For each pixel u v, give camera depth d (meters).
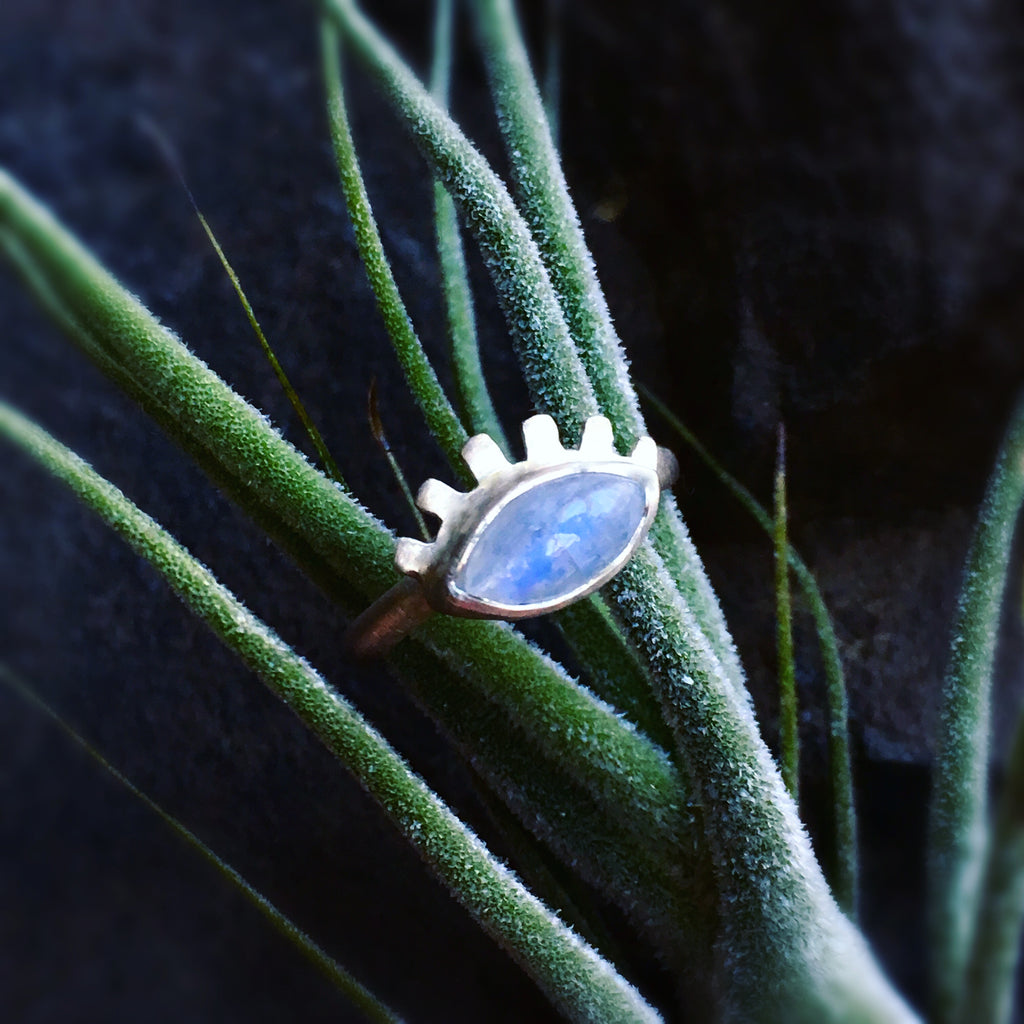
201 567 0.09
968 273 0.12
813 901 0.10
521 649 0.10
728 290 0.12
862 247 0.12
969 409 0.12
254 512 0.10
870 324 0.12
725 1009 0.10
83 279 0.09
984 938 0.08
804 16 0.12
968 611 0.10
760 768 0.10
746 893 0.10
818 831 0.12
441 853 0.09
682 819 0.10
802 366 0.12
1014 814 0.08
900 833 0.12
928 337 0.12
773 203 0.12
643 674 0.10
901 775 0.12
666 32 0.12
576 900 0.11
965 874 0.10
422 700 0.11
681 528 0.11
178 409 0.10
